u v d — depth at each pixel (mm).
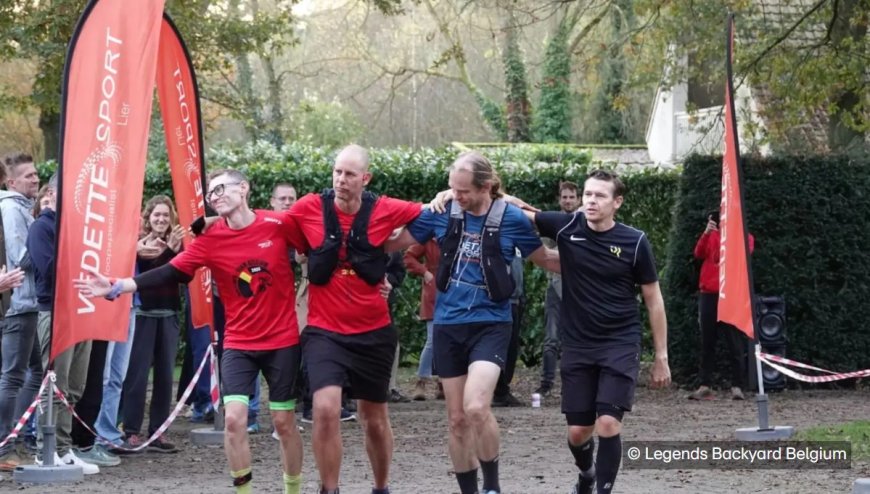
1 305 8297
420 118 40312
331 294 6301
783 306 13875
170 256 9102
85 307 7309
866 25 16594
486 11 21531
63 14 14859
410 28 37969
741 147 19375
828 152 15031
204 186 9297
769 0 19828
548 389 13039
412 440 9953
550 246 12195
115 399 9039
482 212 6387
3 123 33031
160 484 7738
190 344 11062
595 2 20031
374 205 6355
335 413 6176
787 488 7441
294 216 6387
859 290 14430
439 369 6418
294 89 39281
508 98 33344
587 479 6734
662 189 16281
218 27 17141
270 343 6348
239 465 6211
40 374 8492
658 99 27172
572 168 15891
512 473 8203
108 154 7422
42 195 8523
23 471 7738
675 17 16922
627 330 6410
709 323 13266
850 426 10039
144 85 7582
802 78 16250
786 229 14344
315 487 7715
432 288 12500
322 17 36719
